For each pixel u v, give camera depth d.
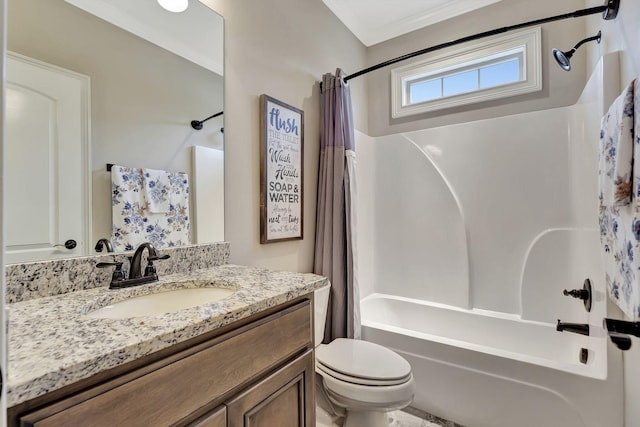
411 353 1.71
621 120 0.88
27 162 0.83
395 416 1.64
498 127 2.14
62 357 0.47
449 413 1.58
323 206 1.87
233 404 0.71
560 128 1.94
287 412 0.87
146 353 0.54
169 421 0.59
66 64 0.91
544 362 1.38
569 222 1.90
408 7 2.27
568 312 1.88
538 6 2.06
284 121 1.66
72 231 0.91
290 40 1.75
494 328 2.04
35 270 0.82
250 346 0.76
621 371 1.21
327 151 1.87
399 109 2.57
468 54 2.28
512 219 2.08
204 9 1.29
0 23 0.32
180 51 1.21
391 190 2.55
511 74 2.20
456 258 2.26
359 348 1.52
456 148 2.29
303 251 1.81
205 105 1.29
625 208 0.87
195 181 1.25
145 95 1.10
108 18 1.02
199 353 0.64
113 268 0.98
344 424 1.45
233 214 1.39
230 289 0.99
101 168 0.99
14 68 0.82
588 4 1.82
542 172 1.99
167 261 1.12
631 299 0.83
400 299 2.42
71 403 0.46
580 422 1.28
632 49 1.02
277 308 0.87
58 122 0.89
